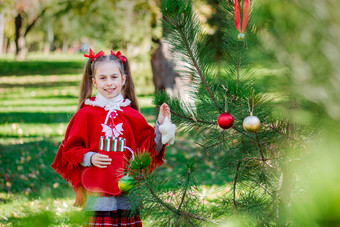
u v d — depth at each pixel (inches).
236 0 70.1
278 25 32.8
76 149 101.3
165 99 97.7
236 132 89.0
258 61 38.9
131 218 100.8
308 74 30.8
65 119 405.4
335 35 27.9
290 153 73.0
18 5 917.2
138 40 451.5
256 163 90.3
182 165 233.1
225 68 88.1
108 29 469.1
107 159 98.6
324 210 24.5
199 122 93.1
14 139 308.7
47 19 1455.5
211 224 84.1
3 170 222.1
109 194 98.8
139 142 105.7
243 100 80.5
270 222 80.7
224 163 95.8
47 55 1780.3
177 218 84.6
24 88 663.1
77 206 104.7
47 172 222.5
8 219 144.1
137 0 354.6
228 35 87.2
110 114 104.4
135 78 515.8
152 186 81.2
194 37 83.7
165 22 81.7
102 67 105.7
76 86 705.6
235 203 89.5
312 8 29.2
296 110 45.9
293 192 73.9
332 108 29.9
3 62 1119.6
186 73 89.7
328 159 26.1
